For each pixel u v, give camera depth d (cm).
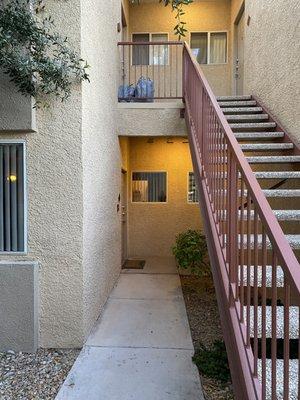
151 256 686
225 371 255
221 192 227
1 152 305
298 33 371
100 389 239
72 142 301
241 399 163
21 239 306
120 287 485
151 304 416
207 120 284
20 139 301
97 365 271
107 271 430
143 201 689
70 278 305
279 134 417
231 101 573
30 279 296
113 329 341
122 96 544
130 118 505
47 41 267
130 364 273
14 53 256
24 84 278
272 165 442
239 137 421
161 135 505
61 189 303
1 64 256
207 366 260
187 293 471
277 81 445
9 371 267
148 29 776
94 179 349
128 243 684
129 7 767
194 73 375
